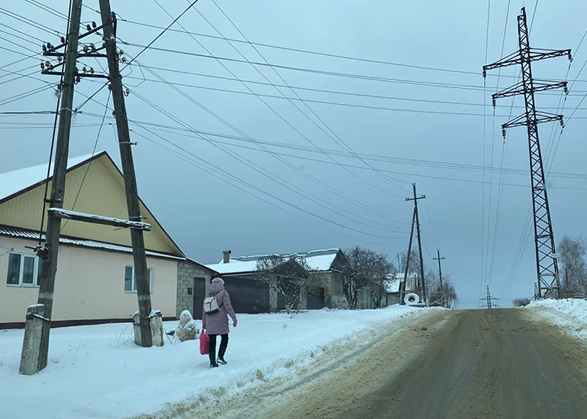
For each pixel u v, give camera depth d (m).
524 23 32.53
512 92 32.78
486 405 6.51
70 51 9.34
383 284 40.72
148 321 10.45
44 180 16.80
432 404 6.65
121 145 10.98
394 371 8.80
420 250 43.12
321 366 9.34
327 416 6.23
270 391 7.48
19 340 11.19
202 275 24.80
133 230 10.74
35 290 15.75
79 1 9.59
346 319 17.73
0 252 14.68
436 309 26.33
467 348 10.95
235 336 12.99
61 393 6.70
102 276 18.39
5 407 5.99
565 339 11.42
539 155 31.92
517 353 10.04
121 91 11.09
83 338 11.33
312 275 32.84
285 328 15.26
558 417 5.92
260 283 32.81
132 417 5.87
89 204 19.02
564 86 31.34
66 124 9.08
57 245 8.62
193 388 6.98
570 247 52.44
